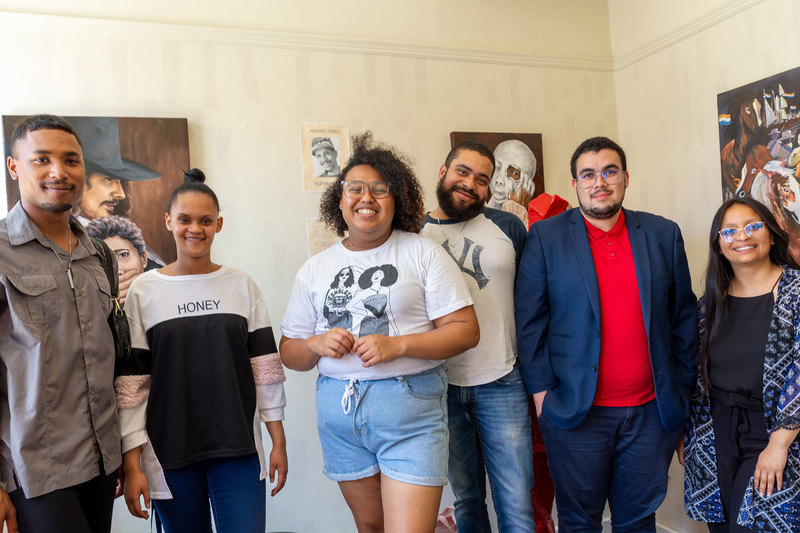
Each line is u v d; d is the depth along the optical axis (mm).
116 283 1693
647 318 1923
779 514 1766
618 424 1965
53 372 1434
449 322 1667
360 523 1729
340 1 2854
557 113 3209
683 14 2859
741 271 1969
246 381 1790
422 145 2947
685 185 2885
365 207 1646
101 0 2502
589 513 2025
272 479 1855
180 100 2580
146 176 2486
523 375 2049
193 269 1797
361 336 1645
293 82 2746
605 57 3297
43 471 1396
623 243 2035
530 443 2066
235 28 2676
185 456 1669
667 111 2975
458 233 2111
